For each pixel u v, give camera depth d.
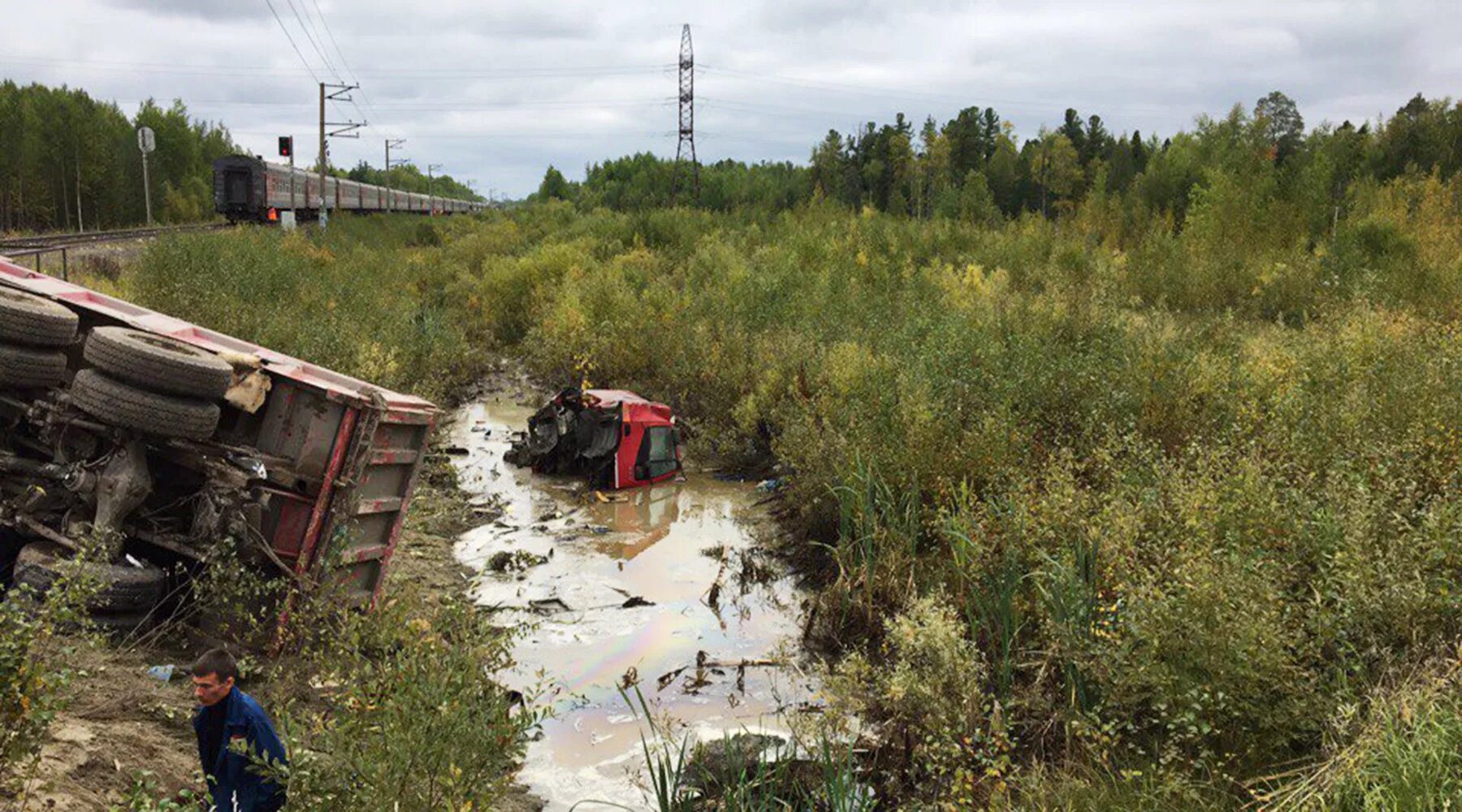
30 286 7.47
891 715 6.57
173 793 4.78
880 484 9.69
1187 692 5.49
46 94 99.38
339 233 40.59
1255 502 7.25
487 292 28.45
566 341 20.34
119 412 6.16
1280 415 9.77
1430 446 8.41
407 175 197.12
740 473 13.66
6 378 6.45
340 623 6.51
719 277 26.86
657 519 11.45
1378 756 4.56
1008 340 14.36
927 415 10.54
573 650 7.82
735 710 6.92
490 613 8.30
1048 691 6.52
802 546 10.34
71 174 85.62
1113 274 27.23
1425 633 5.63
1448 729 4.47
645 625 8.35
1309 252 32.31
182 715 5.55
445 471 12.53
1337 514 6.89
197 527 6.60
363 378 14.06
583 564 9.80
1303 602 6.41
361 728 4.67
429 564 9.48
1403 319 14.66
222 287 17.97
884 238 32.66
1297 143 85.56
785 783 5.85
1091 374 11.79
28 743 3.97
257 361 6.90
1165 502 7.82
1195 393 11.56
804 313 20.45
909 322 16.94
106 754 4.80
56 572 6.08
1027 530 8.00
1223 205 35.75
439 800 4.25
